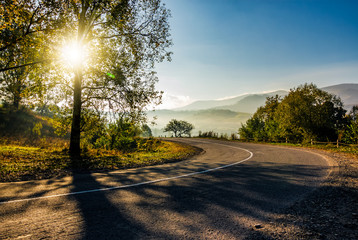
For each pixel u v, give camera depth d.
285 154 13.91
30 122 30.34
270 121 34.22
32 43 9.78
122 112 13.41
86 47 12.30
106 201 4.12
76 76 12.27
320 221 3.30
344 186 5.38
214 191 4.97
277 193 4.82
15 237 2.63
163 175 6.93
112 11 11.18
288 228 3.05
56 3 9.15
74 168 8.17
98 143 20.23
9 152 11.16
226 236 2.79
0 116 27.80
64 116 13.89
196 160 11.82
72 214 3.43
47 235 2.71
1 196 4.31
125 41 12.84
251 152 15.95
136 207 3.83
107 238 2.67
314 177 6.52
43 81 12.30
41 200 4.09
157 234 2.81
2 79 12.73
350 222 3.24
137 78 12.94
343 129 23.25
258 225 3.10
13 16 8.69
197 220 3.30
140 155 14.11
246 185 5.56
